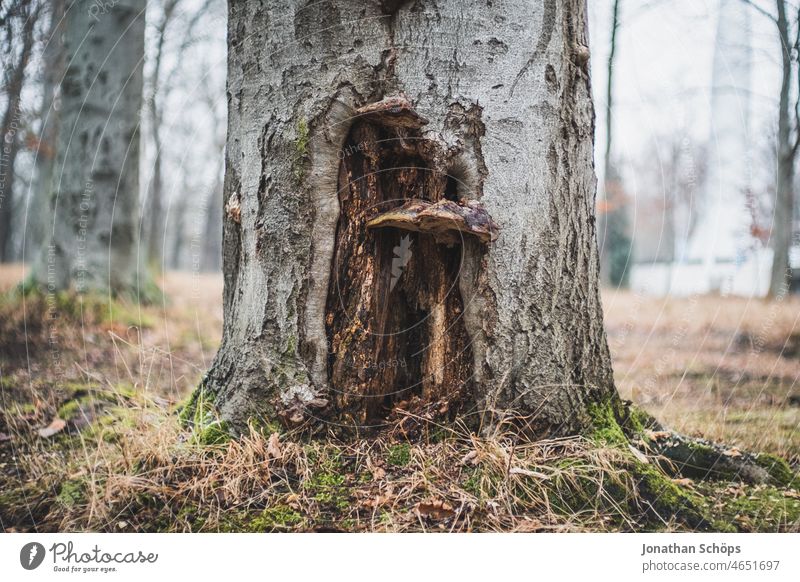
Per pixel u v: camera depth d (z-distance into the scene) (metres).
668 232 12.82
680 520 2.05
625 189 13.29
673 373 4.90
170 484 2.10
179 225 19.92
